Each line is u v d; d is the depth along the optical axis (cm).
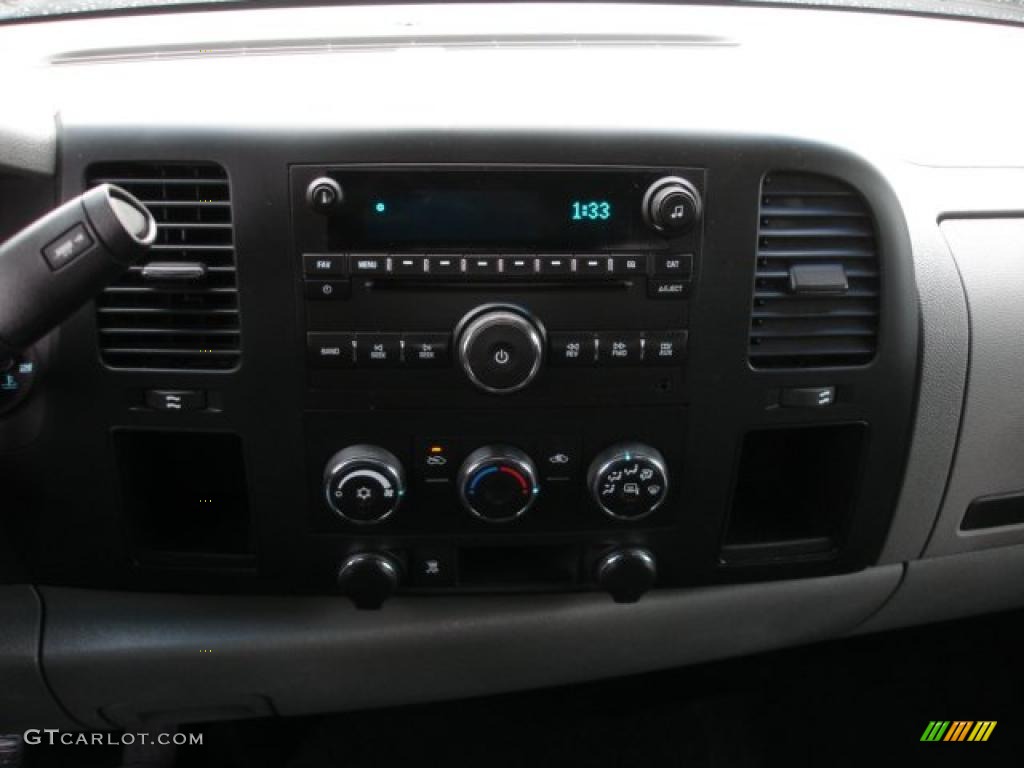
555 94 86
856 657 154
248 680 100
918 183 93
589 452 85
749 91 96
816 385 85
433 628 98
